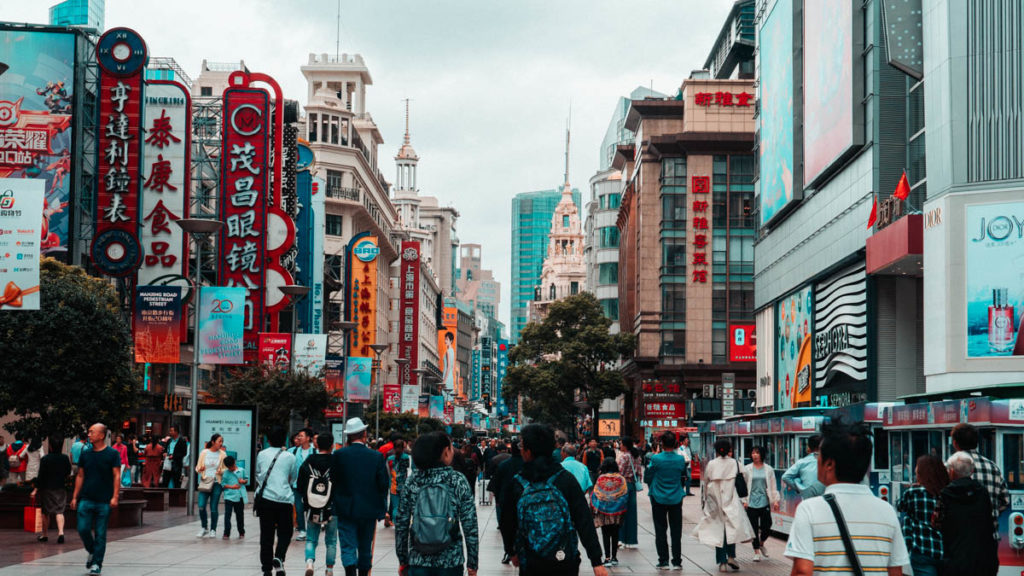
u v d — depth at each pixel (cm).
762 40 5519
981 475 948
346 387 4575
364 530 1284
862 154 3859
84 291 2533
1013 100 2967
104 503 1485
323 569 1655
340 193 8712
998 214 2964
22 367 2411
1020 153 2953
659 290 8519
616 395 8544
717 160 8312
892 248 3384
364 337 7725
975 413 1395
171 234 4016
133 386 2589
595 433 8612
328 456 1395
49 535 2067
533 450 828
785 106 4916
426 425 7331
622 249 10425
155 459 3366
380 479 1290
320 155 8681
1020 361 2909
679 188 8338
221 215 4338
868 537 582
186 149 4034
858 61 3841
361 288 7756
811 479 1546
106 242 3850
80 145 4009
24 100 3969
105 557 1747
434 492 912
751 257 8256
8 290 1576
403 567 938
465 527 922
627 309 9594
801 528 588
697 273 8250
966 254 2997
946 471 888
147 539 2083
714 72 10656
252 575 1532
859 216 3878
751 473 1880
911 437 1642
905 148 3691
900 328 3741
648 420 7869
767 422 2414
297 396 3703
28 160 3950
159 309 2817
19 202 1588
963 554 845
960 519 851
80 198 4012
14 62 3975
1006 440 1365
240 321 2905
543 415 9438
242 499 2105
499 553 1986
